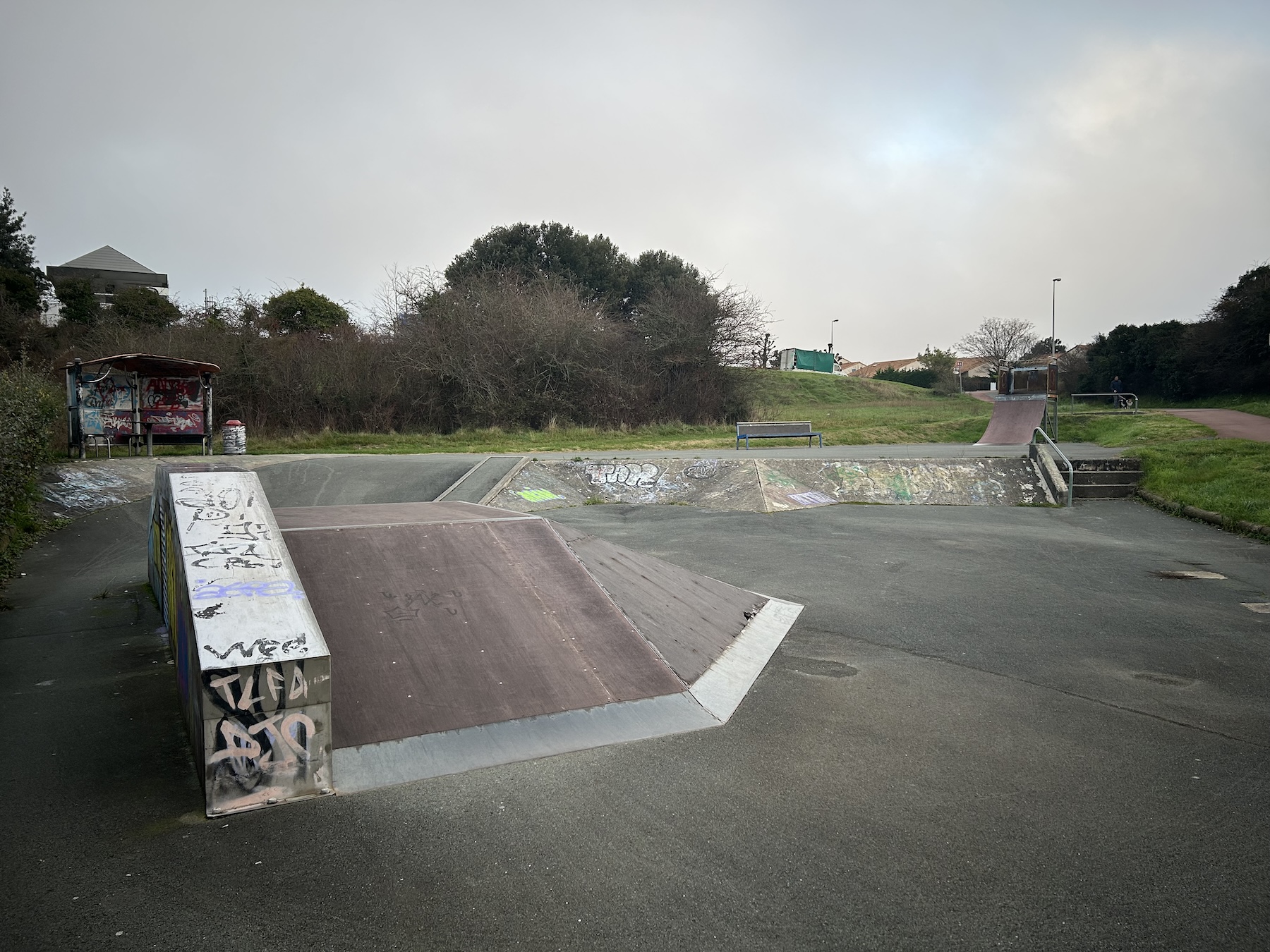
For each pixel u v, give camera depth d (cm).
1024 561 1003
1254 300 3622
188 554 434
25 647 604
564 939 285
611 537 1141
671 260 4734
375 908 300
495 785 404
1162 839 364
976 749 463
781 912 304
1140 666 620
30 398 1248
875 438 2408
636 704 502
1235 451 1565
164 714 475
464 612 534
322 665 381
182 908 296
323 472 1511
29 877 313
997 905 311
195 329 2495
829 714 514
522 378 2733
